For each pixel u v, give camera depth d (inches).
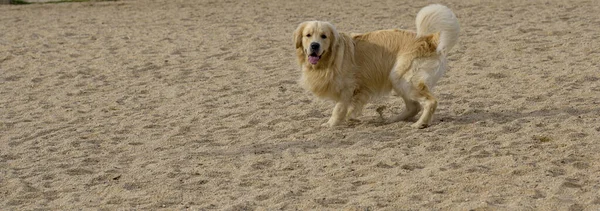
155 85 405.4
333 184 282.5
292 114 354.3
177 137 331.3
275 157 307.0
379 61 329.4
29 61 452.4
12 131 345.7
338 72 327.6
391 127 330.6
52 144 328.8
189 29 521.0
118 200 277.6
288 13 570.9
